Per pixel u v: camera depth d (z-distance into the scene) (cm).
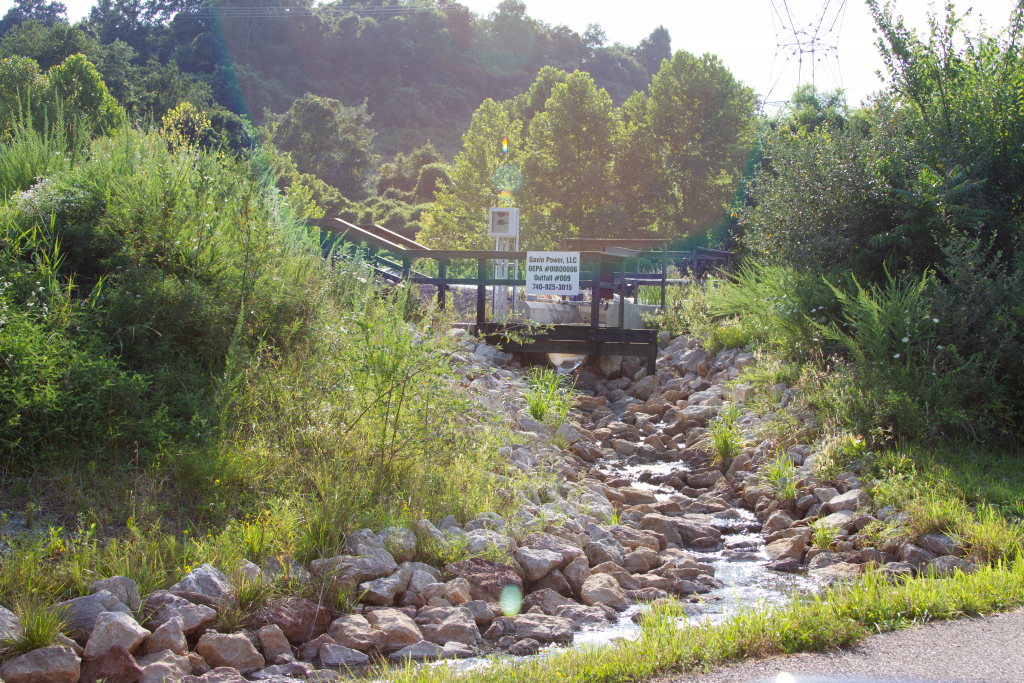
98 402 586
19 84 2353
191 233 762
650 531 676
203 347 697
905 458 749
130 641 392
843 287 1099
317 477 584
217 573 459
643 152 4819
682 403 1202
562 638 472
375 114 14250
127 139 913
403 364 670
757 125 4991
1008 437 830
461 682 373
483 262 1301
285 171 5009
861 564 605
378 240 1283
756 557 651
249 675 406
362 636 443
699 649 391
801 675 362
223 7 14062
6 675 359
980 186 1006
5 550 457
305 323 791
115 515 518
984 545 571
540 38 16988
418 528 559
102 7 14025
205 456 582
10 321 583
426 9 16012
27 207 733
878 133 1124
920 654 387
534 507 657
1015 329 845
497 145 4588
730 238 2516
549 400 1012
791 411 963
